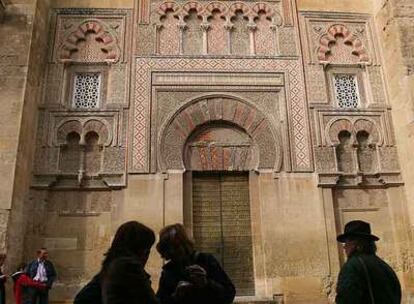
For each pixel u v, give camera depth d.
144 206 9.49
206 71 10.65
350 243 3.39
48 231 9.33
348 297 3.04
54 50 10.67
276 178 9.91
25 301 7.56
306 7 11.62
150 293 2.73
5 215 8.28
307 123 10.39
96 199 9.65
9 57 9.48
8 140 8.80
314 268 9.37
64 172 9.71
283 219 9.64
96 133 10.04
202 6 11.40
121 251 2.92
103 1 11.25
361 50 11.35
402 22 10.59
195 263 3.41
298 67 10.91
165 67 10.62
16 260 8.66
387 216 10.02
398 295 3.19
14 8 9.92
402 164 10.18
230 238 9.73
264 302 9.00
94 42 10.94
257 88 10.62
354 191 10.16
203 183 10.09
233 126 10.41
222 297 3.29
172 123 10.18
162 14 11.22
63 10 11.08
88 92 10.55
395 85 10.55
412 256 9.62
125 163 9.76
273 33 11.33
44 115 10.01
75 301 2.96
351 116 10.59
